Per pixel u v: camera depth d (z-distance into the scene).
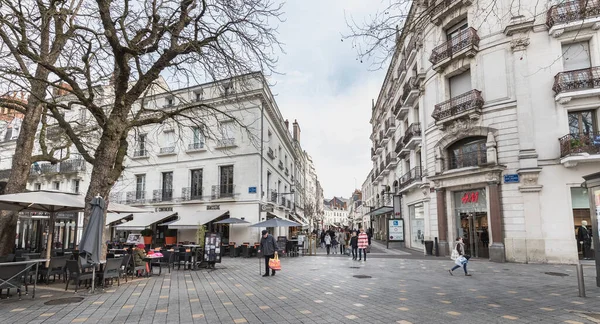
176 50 9.65
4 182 15.20
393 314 6.02
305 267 13.71
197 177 25.03
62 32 10.62
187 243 20.09
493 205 15.84
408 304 6.80
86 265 8.38
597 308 6.38
